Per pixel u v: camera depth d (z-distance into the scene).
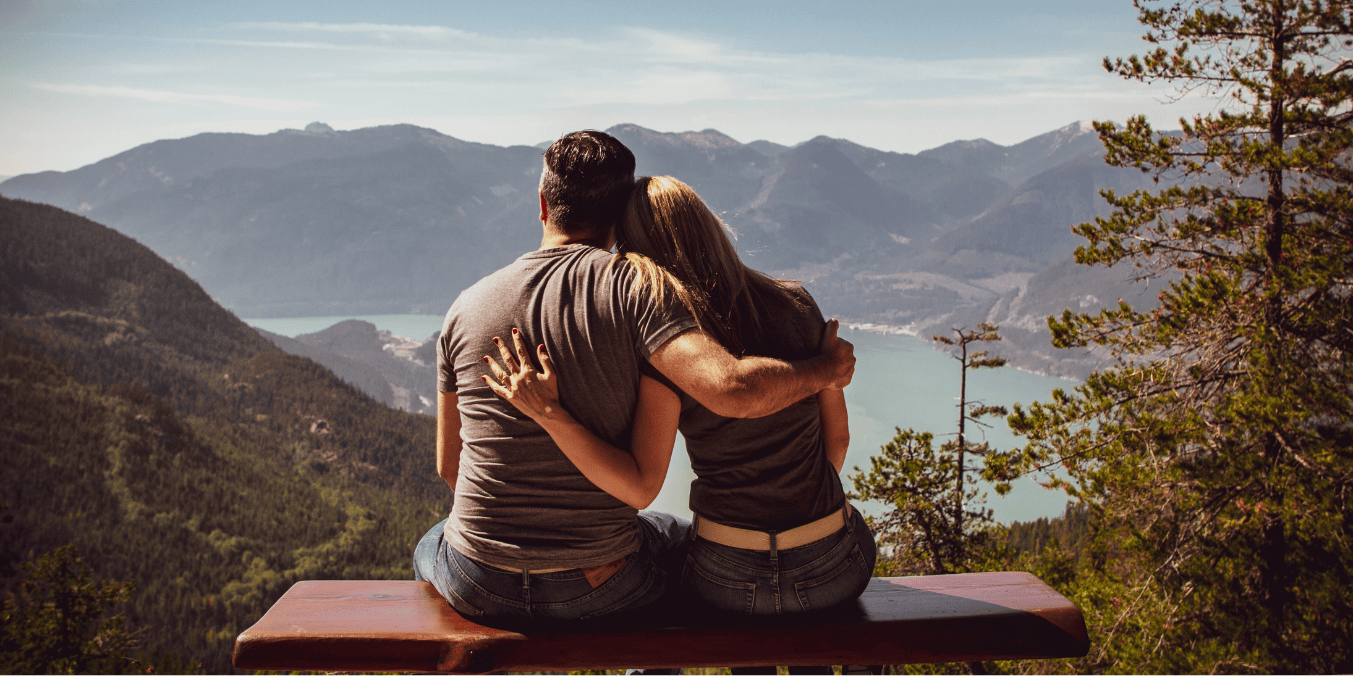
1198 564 7.82
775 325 1.51
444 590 1.57
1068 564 13.09
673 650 1.52
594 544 1.46
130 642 26.33
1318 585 7.10
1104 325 8.47
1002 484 8.09
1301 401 6.99
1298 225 7.89
